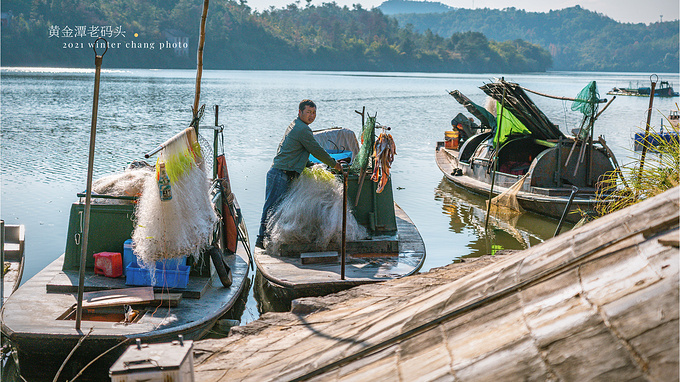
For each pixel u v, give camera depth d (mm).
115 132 25375
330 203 8641
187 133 7125
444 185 16625
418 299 3598
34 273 8852
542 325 2270
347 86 80312
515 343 2256
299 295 7461
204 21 7555
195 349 3898
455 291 3049
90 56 139000
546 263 2695
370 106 45281
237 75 120688
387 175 8641
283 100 48625
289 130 8680
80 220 7297
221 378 3383
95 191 7434
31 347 5699
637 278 2154
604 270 2348
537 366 2092
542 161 12938
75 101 42531
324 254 8375
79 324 5770
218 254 7234
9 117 30547
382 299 4539
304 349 3459
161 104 42000
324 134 12594
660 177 5602
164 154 6629
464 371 2271
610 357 1933
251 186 15297
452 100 55250
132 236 7086
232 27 180500
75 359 5750
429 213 13453
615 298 2137
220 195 8836
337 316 4195
